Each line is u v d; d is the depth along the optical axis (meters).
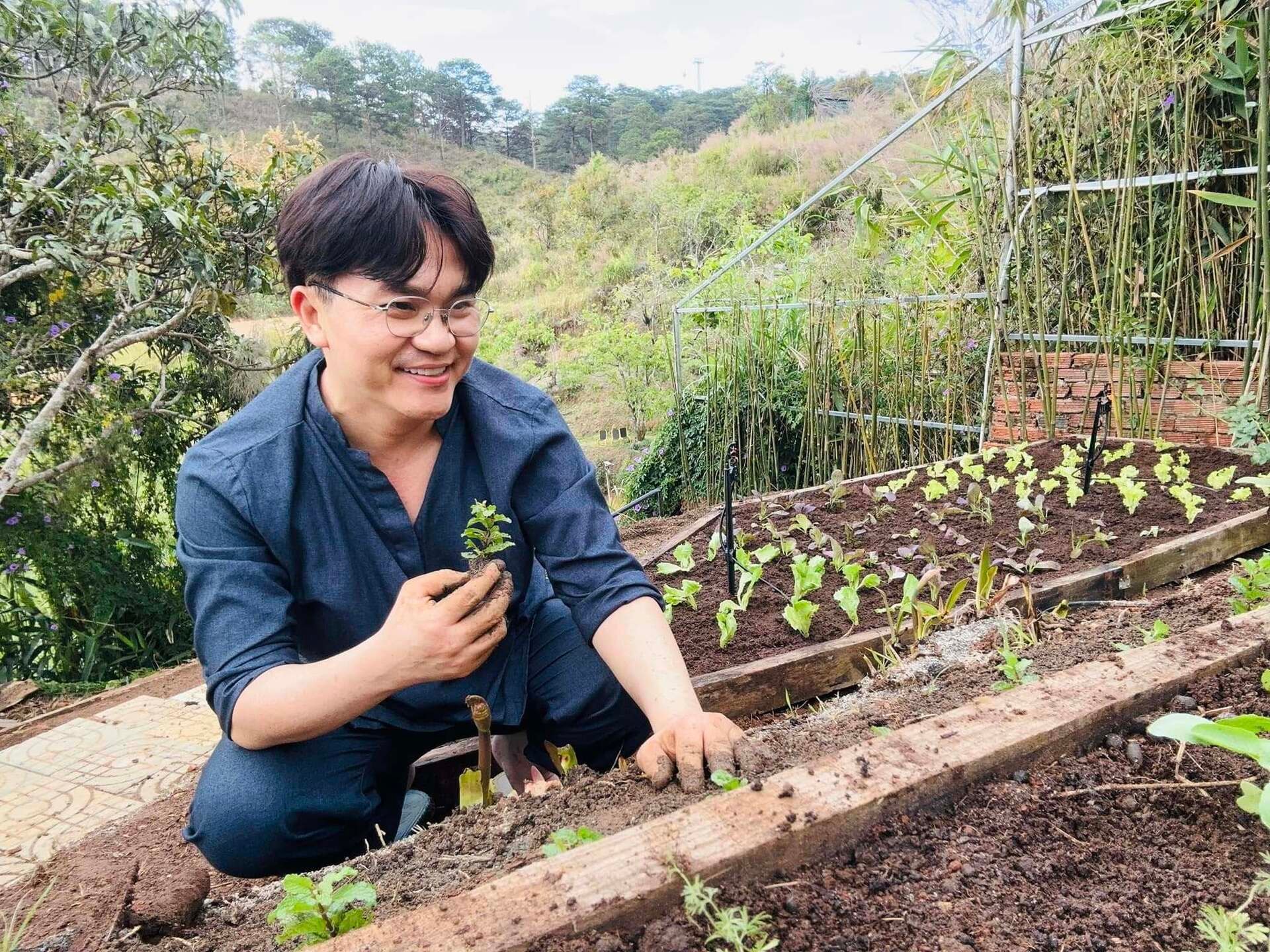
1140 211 4.21
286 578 1.74
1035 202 4.35
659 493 6.70
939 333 5.13
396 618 1.45
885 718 1.56
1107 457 3.81
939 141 5.75
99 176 4.54
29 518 5.07
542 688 2.11
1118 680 1.32
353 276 1.48
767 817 1.05
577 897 0.93
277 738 1.54
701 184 18.05
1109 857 1.05
